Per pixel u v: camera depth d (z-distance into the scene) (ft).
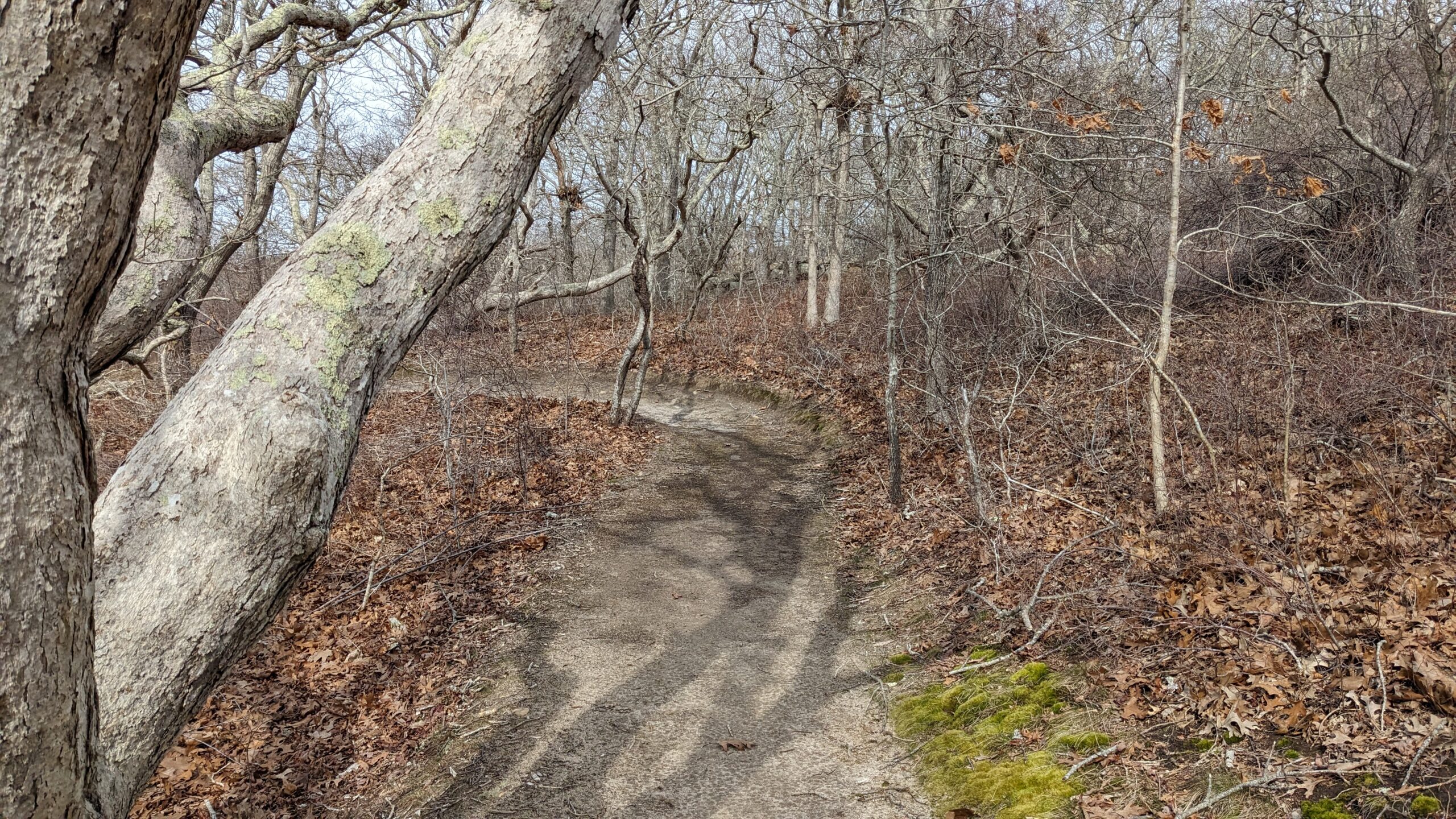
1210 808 12.18
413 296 6.61
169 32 4.09
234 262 55.52
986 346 38.19
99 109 3.98
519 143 6.86
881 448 38.40
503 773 17.53
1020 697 16.81
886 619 23.16
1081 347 39.01
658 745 18.02
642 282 44.57
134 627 5.45
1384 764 11.76
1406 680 13.06
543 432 43.19
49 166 3.93
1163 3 44.57
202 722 20.95
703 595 26.23
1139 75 45.57
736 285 84.74
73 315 4.22
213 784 18.65
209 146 13.53
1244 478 22.76
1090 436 29.94
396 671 22.88
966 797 14.48
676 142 58.75
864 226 58.49
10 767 4.13
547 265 70.69
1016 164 28.35
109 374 50.01
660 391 58.08
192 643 5.58
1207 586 17.49
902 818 14.65
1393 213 31.01
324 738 20.21
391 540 31.50
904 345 43.04
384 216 6.59
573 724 19.07
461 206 6.68
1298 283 33.68
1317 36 27.14
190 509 5.70
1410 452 21.54
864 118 37.96
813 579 27.25
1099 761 14.08
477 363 47.34
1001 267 39.55
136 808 18.15
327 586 27.96
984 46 33.71
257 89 22.77
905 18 35.60
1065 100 32.89
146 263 12.03
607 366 63.77
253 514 5.77
